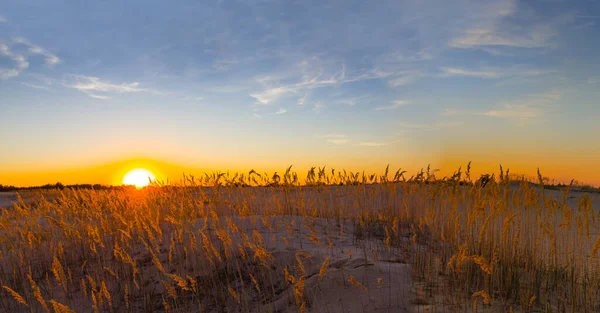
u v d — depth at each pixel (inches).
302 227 378.0
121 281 307.4
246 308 258.2
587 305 226.4
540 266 270.8
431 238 313.4
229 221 273.9
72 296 295.4
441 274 271.9
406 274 270.2
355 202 402.0
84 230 371.2
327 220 405.4
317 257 297.4
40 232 375.6
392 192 386.0
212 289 286.2
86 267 333.1
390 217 401.1
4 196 880.3
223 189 401.4
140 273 313.9
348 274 269.3
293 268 289.4
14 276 314.2
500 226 305.7
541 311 220.7
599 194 649.6
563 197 267.1
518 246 292.8
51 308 282.4
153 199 406.6
